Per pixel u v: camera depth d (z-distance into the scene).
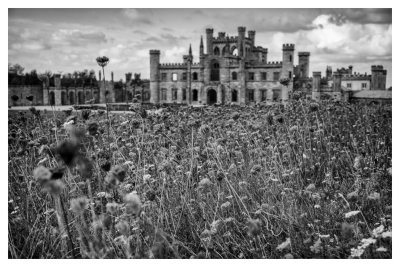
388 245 4.95
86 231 5.00
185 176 7.20
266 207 5.93
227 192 6.86
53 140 8.58
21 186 6.97
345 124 13.62
